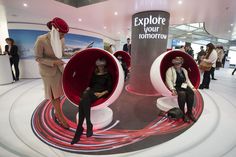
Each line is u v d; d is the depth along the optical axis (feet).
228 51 45.03
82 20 17.07
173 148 5.32
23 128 6.57
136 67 12.11
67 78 6.78
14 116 7.72
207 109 8.87
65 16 15.38
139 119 7.51
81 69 7.66
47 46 5.74
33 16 15.74
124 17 14.89
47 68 5.92
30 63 17.69
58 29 5.58
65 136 6.06
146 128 6.67
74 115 7.92
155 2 9.89
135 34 11.92
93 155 4.99
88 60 7.64
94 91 6.57
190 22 17.08
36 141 5.69
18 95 11.21
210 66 13.07
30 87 13.58
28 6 12.26
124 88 13.48
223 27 20.85
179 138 5.92
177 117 7.16
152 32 11.18
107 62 7.22
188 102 7.29
